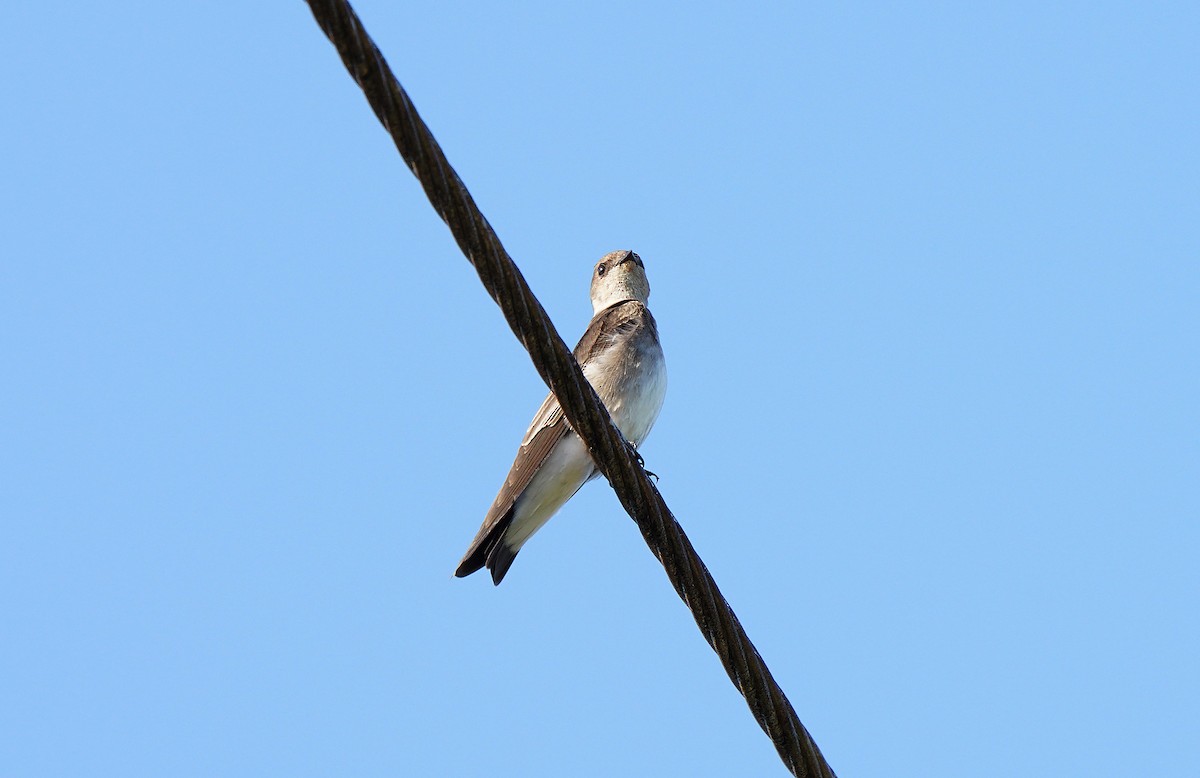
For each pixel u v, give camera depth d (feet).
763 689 36.55
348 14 28.99
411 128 30.45
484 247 32.30
